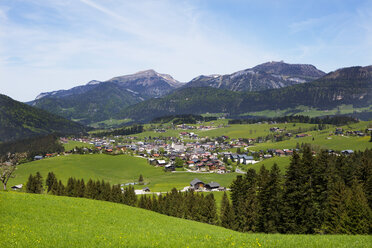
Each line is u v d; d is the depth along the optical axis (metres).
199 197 91.94
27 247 19.62
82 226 30.50
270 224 55.78
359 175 64.81
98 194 108.62
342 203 50.44
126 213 43.69
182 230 33.59
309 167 55.31
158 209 94.81
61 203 42.19
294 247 19.91
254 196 65.56
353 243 21.02
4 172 87.25
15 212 32.44
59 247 20.05
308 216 51.50
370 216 43.50
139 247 20.33
